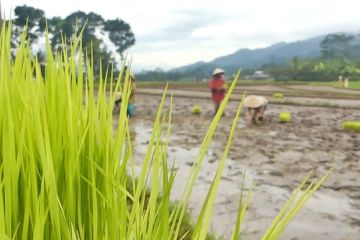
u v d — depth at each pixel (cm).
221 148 879
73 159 93
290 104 2273
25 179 90
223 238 356
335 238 390
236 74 91
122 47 14200
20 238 91
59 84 103
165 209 89
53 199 83
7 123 85
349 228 418
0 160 95
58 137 99
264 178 620
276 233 94
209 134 98
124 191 96
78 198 96
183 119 1495
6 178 82
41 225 77
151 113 1739
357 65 16825
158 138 96
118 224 91
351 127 1211
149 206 99
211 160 752
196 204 466
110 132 107
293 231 406
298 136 1066
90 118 101
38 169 97
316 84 7581
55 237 86
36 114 85
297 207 98
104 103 108
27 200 81
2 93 97
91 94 104
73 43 108
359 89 4966
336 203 501
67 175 96
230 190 546
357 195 537
